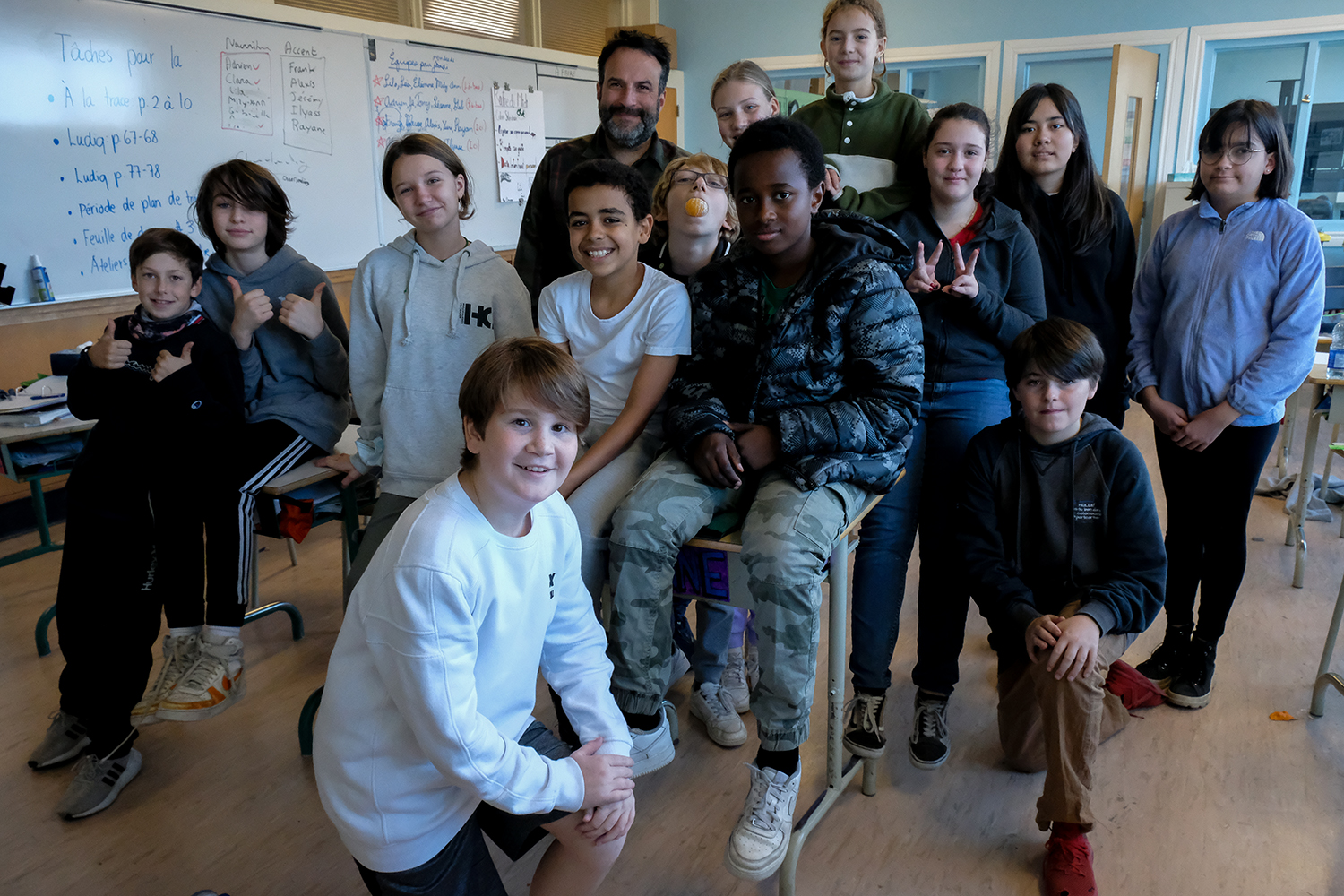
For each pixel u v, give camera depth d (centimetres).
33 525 354
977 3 579
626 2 651
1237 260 202
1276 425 205
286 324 215
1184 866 162
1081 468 174
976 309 181
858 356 157
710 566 158
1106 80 647
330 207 427
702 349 170
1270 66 552
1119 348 214
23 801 189
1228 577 208
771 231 155
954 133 179
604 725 125
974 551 178
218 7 368
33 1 314
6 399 254
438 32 464
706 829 176
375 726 108
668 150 249
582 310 178
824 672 233
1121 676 209
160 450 194
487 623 108
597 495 164
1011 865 165
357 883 165
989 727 209
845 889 159
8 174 316
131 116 347
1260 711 211
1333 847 166
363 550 192
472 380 105
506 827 123
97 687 190
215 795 191
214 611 202
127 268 355
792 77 637
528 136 528
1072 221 206
